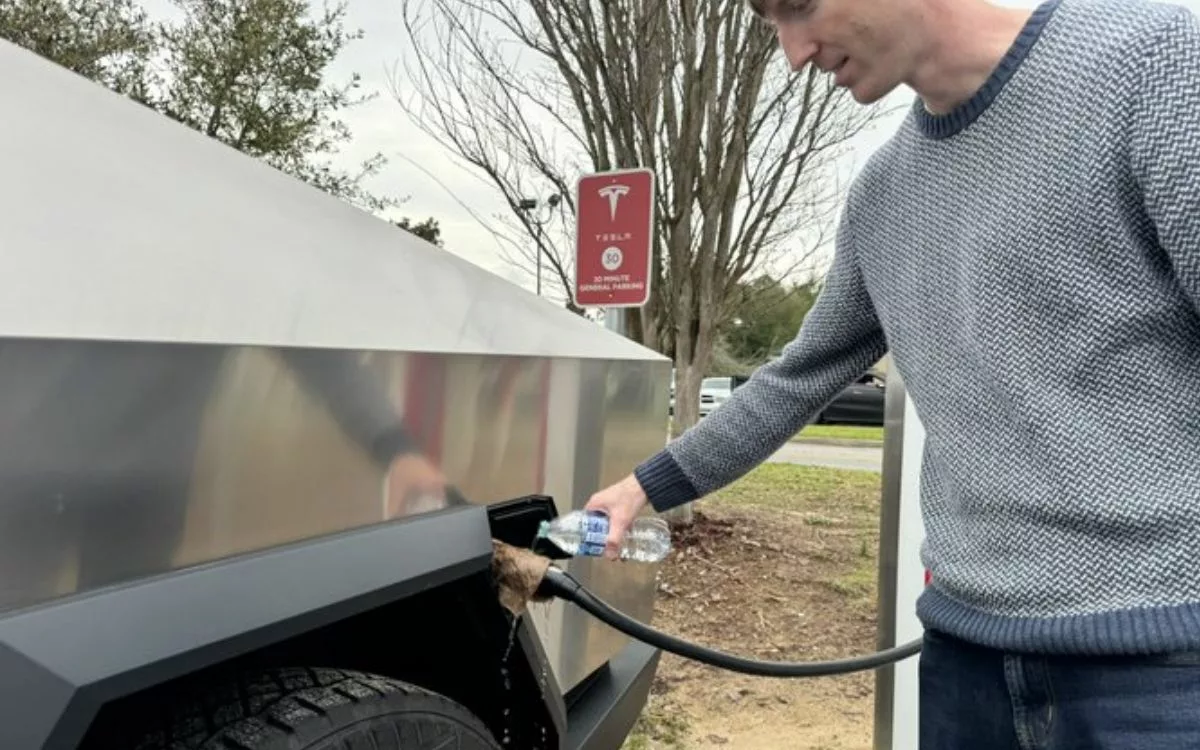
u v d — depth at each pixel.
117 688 0.86
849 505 7.73
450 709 1.32
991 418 1.20
